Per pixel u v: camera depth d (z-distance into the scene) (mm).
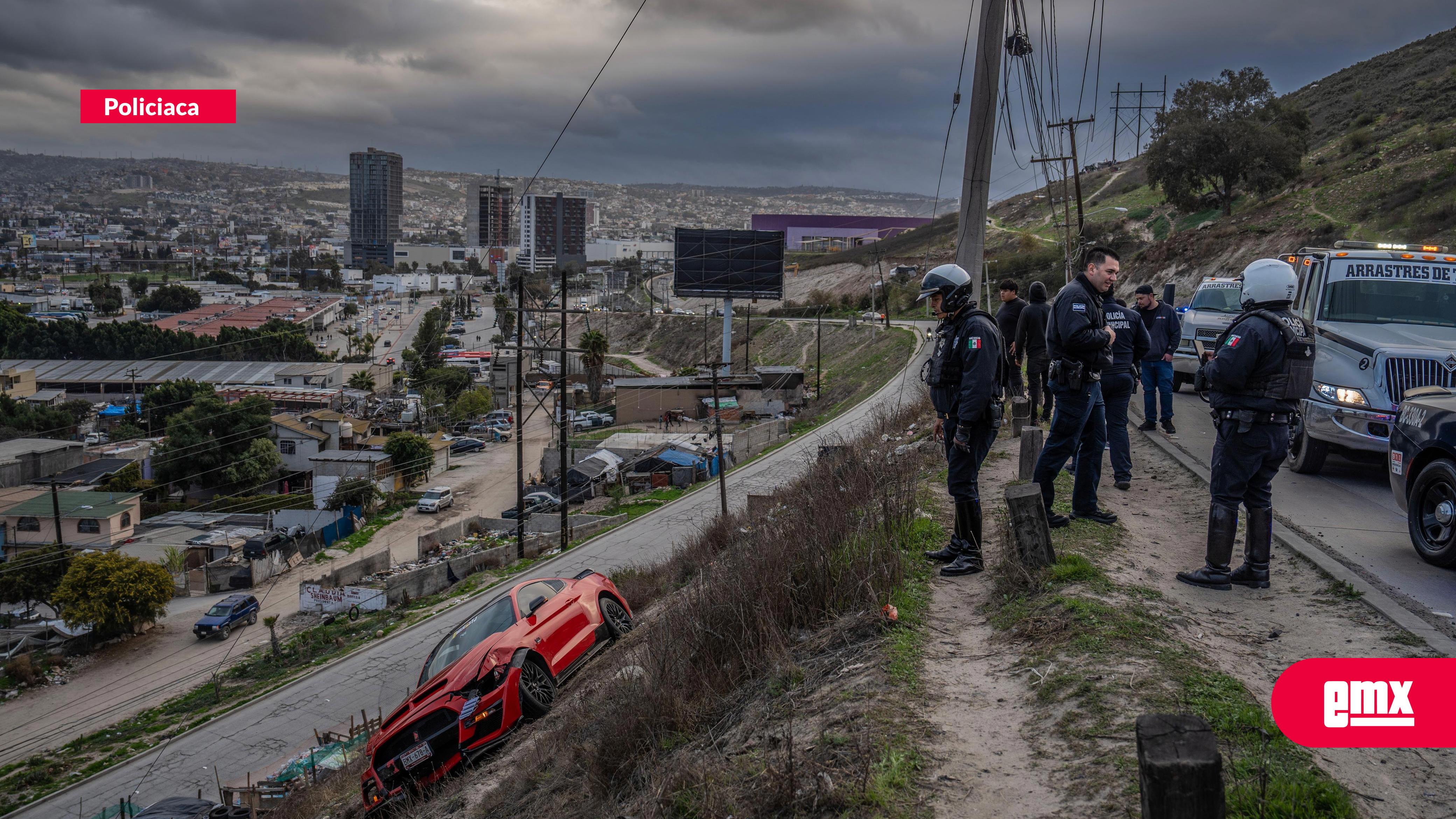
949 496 9562
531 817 5641
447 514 52312
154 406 83000
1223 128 67125
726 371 72312
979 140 15883
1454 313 9758
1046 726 4199
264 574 42594
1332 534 7238
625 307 151875
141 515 54281
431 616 29359
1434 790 3395
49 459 63031
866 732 4293
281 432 65562
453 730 7848
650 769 5062
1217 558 5941
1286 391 5664
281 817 12305
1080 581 5930
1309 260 10758
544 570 29531
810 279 130750
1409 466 6836
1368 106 80562
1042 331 12969
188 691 29656
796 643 6078
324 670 26859
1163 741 2648
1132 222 80188
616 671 7633
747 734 4906
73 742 26094
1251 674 4504
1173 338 12219
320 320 184375
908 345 61562
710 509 33938
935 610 6102
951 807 3633
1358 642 4863
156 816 13883
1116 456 9156
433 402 83375
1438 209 40000
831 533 7195
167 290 194625
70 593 34688
